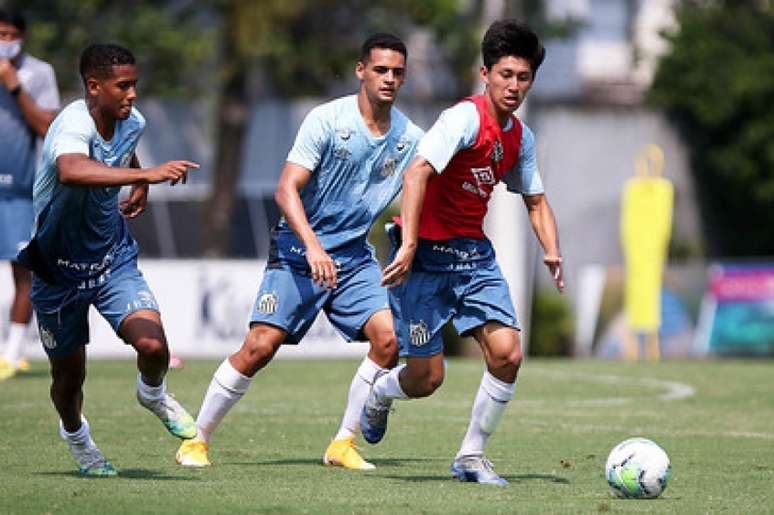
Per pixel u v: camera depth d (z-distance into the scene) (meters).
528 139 28.25
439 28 95.62
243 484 27.05
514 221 82.69
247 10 89.38
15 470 28.83
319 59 95.12
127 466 29.70
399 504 24.75
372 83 29.03
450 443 35.56
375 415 30.22
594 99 113.88
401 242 27.98
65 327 27.23
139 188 28.69
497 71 27.12
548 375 58.72
